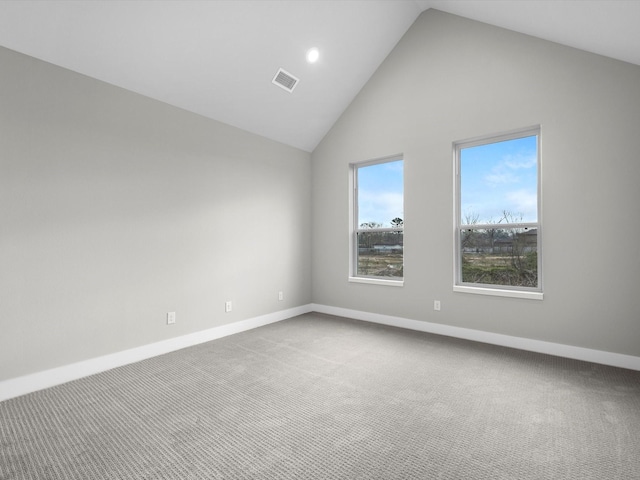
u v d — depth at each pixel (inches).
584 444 71.7
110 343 116.0
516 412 85.2
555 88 124.6
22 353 97.2
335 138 189.8
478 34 141.8
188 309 139.5
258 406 89.3
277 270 179.6
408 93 161.9
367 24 147.3
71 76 106.8
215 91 138.3
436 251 153.9
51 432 77.5
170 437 75.5
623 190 113.1
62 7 92.7
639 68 110.6
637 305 111.3
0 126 93.4
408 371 111.7
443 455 68.6
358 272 187.2
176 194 135.6
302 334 154.3
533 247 134.3
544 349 127.4
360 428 78.7
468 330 145.5
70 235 106.9
